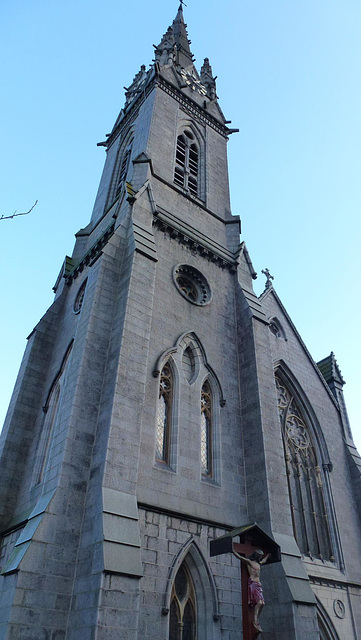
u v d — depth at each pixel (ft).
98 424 59.16
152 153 99.81
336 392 110.32
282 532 65.31
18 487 75.15
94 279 73.15
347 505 92.68
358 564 86.38
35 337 90.53
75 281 98.27
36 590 46.60
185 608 56.95
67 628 46.21
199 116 124.47
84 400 60.08
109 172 122.31
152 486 59.41
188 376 75.46
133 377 61.87
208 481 67.46
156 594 52.06
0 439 80.74
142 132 109.09
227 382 79.15
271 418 76.13
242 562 51.78
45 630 45.29
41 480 71.26
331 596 78.33
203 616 56.54
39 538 49.21
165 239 85.97
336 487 93.30
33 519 52.75
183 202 97.86
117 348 63.62
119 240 77.97
